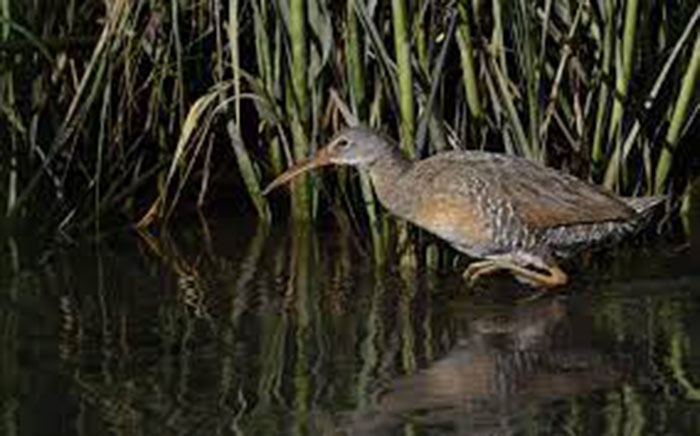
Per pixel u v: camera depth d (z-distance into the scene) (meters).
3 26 13.52
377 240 13.86
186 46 14.64
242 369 11.01
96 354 11.33
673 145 13.99
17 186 14.24
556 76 13.52
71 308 12.49
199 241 14.55
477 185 13.05
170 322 12.13
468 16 13.30
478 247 13.30
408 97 13.20
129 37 14.07
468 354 11.39
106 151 14.70
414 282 13.32
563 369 11.03
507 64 14.07
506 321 12.20
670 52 14.05
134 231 14.80
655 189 14.26
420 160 13.54
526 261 13.27
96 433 9.80
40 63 14.07
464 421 10.01
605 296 12.80
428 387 10.68
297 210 14.84
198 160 15.54
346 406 10.28
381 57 13.16
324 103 14.30
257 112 14.91
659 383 10.68
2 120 13.95
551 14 13.72
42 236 14.39
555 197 13.07
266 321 12.17
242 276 13.48
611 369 10.99
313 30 13.78
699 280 13.16
